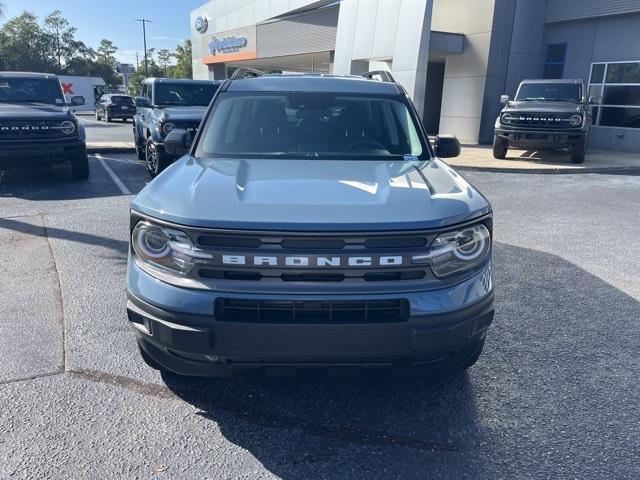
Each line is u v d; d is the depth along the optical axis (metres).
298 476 2.59
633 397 3.29
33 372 3.48
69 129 9.87
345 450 2.79
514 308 4.64
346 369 2.75
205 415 3.06
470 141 19.25
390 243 2.58
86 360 3.64
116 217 7.51
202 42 36.19
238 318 2.58
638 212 8.57
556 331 4.20
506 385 3.42
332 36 24.11
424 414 3.10
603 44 17.52
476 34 18.50
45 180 10.50
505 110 14.02
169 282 2.65
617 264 5.89
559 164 13.66
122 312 4.41
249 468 2.64
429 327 2.60
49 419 3.00
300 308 2.55
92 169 12.00
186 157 3.92
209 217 2.59
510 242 6.73
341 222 2.55
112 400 3.19
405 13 17.36
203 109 11.00
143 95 13.09
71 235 6.58
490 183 11.20
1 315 4.32
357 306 2.57
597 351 3.88
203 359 2.74
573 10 17.88
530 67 19.03
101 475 2.57
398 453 2.77
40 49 92.81
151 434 2.89
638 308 4.66
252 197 2.79
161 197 2.86
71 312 4.40
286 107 4.28
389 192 2.90
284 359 2.60
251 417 3.06
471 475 2.61
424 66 16.91
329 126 4.17
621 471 2.63
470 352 3.08
